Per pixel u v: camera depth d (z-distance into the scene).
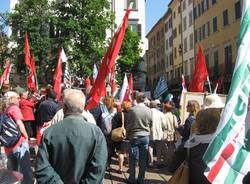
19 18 42.03
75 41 41.62
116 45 8.47
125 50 48.44
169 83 69.12
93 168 4.54
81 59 40.62
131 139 9.93
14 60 43.56
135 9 57.53
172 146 12.84
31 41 41.47
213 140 4.07
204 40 52.12
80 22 41.66
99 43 41.84
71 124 4.57
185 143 4.88
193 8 56.75
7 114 7.82
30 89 19.08
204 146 4.72
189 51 59.38
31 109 13.15
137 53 49.81
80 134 4.53
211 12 49.28
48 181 4.38
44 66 41.47
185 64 62.41
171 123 12.90
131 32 49.28
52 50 41.75
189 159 4.80
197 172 4.72
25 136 7.93
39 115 11.26
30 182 7.84
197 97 11.36
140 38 53.28
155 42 86.00
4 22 43.22
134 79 52.28
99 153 4.57
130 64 48.69
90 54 41.53
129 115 9.98
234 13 42.09
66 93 4.71
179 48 65.50
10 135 7.79
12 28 42.59
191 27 58.28
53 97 11.48
